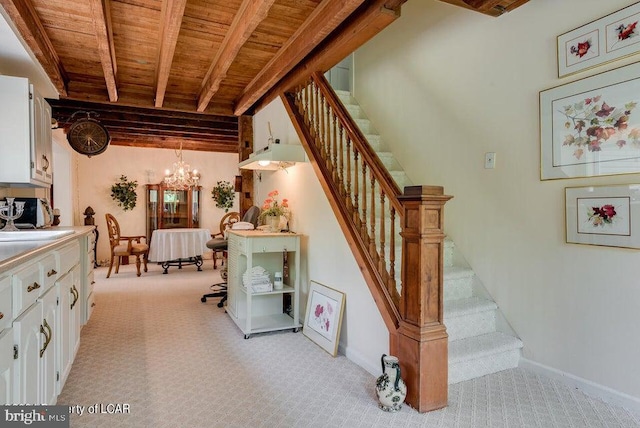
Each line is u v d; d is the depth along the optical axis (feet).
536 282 8.18
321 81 10.75
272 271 12.46
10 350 4.33
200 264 22.91
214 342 10.28
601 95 6.97
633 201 6.57
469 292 9.57
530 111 8.23
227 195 28.53
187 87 14.48
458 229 10.03
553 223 7.83
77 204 24.11
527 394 7.24
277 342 10.34
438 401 6.73
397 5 7.97
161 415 6.53
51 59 10.72
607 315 6.98
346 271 9.41
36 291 5.35
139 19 9.16
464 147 9.87
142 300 15.08
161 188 26.18
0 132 7.79
